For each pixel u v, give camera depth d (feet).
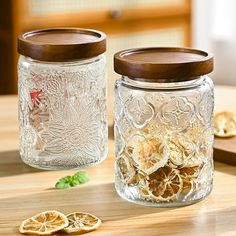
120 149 2.69
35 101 2.97
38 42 2.88
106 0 6.75
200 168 2.66
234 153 3.00
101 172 2.97
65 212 2.61
